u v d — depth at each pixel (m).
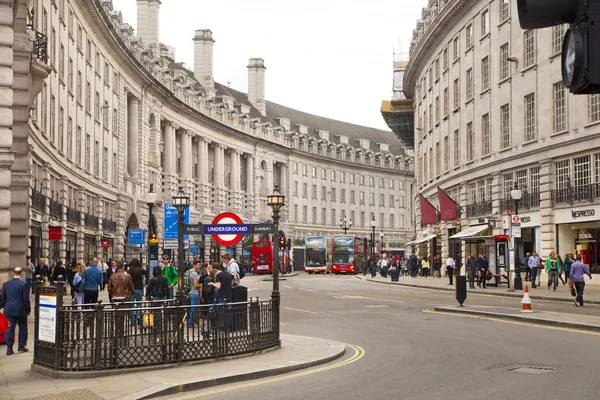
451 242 58.03
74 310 12.88
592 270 37.69
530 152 42.31
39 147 36.53
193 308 14.06
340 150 124.19
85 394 10.91
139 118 66.25
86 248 49.22
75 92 45.69
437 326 21.06
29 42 23.61
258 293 41.56
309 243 86.50
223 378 12.21
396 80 99.00
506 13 45.94
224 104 92.56
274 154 107.25
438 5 59.38
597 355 14.22
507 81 45.56
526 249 43.59
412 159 138.00
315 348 16.34
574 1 3.45
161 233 72.06
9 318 16.08
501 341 17.02
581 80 3.41
